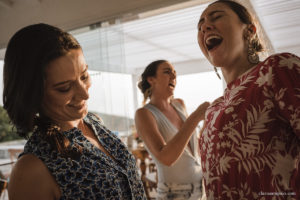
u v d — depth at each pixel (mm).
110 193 669
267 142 634
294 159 630
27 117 624
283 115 613
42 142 649
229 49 766
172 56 7938
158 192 1440
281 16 4547
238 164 656
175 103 1664
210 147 738
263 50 825
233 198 661
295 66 607
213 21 782
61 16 3043
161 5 2512
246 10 811
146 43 6148
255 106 652
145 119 1402
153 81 1507
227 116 694
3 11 3389
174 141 1208
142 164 3301
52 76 621
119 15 2729
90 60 2930
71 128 738
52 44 607
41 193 612
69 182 632
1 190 2064
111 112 2865
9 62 616
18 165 612
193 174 1394
